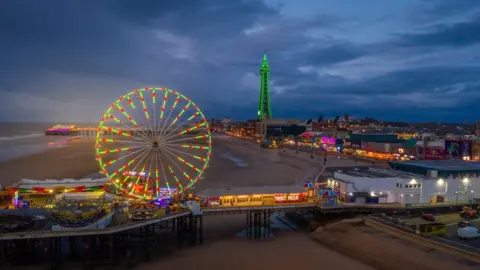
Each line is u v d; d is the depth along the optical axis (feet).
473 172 295.28
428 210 256.93
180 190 260.21
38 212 205.67
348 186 267.39
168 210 221.25
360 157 622.95
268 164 531.91
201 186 356.38
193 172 442.50
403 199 264.31
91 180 266.57
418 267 175.01
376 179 267.18
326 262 192.95
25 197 238.68
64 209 197.16
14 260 191.93
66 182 258.57
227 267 187.42
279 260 195.93
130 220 204.64
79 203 211.00
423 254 185.78
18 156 593.01
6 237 179.42
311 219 257.75
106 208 205.87
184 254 204.85
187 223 252.01
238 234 239.09
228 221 266.57
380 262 186.70
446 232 212.23
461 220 236.43
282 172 454.81
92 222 188.34
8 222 188.44
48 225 193.06
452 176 286.05
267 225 256.52
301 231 245.86
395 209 253.44
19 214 200.64
